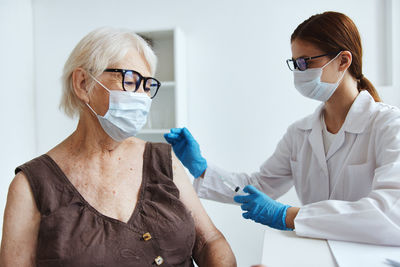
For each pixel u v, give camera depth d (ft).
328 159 4.29
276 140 7.82
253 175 5.41
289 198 7.58
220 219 8.14
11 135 8.42
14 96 8.52
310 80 4.08
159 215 3.09
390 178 3.07
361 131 3.95
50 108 9.20
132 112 3.17
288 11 7.62
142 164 3.47
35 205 2.86
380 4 7.07
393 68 6.89
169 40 8.16
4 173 8.20
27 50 8.98
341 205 3.07
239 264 8.05
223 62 8.03
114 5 8.69
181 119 7.73
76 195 2.95
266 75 7.80
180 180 3.62
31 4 9.15
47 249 2.71
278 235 3.09
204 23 8.10
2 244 2.74
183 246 3.13
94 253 2.71
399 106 6.40
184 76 8.04
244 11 7.86
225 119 8.07
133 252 2.86
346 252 2.62
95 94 3.13
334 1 7.34
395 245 2.76
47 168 3.00
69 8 8.97
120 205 3.07
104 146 3.28
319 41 3.92
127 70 3.09
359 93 4.17
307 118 4.80
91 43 3.09
